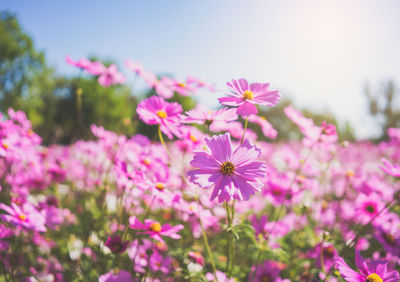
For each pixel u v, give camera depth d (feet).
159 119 1.35
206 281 1.34
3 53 17.40
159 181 1.51
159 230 1.28
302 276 1.66
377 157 4.35
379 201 1.88
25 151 1.99
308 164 2.53
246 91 1.21
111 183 2.24
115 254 1.31
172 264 1.63
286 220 2.19
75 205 2.58
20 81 16.90
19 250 1.71
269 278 1.54
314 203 2.35
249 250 1.91
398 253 1.64
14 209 1.39
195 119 1.29
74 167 2.85
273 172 2.20
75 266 1.68
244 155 1.09
